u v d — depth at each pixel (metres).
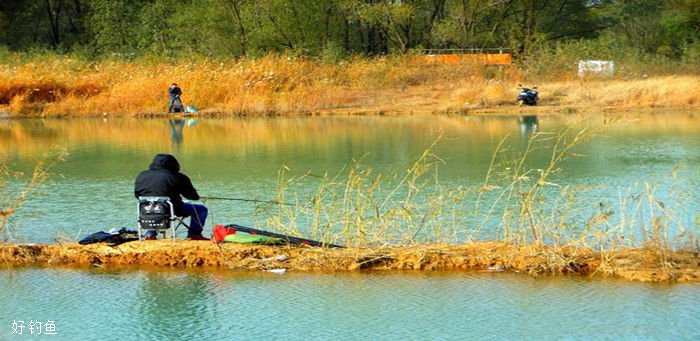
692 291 12.42
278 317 11.71
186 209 15.28
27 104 51.50
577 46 63.41
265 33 77.75
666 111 44.47
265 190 21.34
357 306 12.11
